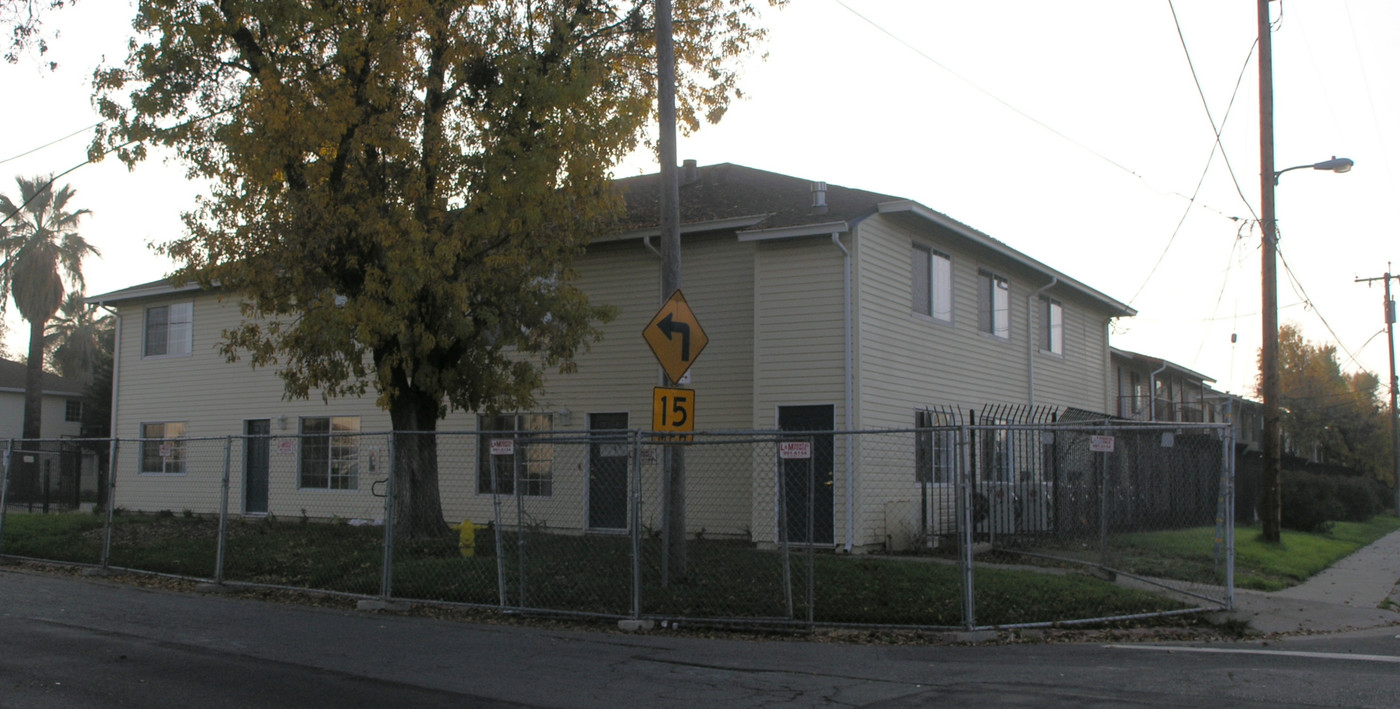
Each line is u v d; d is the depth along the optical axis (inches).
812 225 636.7
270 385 916.0
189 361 975.0
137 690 284.8
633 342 733.3
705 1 634.8
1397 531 1100.5
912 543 631.2
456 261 583.5
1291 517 901.8
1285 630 413.4
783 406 653.9
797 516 644.7
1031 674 311.7
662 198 463.8
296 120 536.1
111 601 470.6
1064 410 953.5
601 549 513.3
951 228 724.0
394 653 346.9
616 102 591.8
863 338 638.5
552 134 565.3
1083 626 402.6
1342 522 1126.4
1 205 1423.5
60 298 1430.9
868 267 652.7
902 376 681.0
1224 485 482.9
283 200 564.4
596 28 614.2
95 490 1082.1
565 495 729.6
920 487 681.6
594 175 587.2
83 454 1037.8
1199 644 376.8
